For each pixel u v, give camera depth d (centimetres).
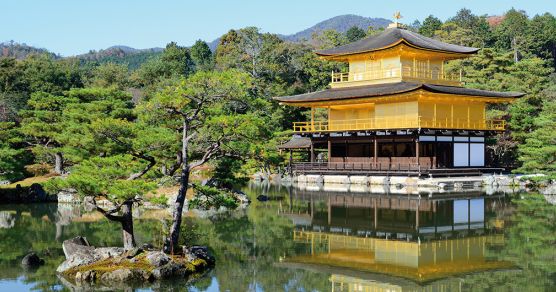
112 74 12612
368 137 7369
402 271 2858
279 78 10750
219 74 2642
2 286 2586
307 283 2661
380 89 7319
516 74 9156
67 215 4678
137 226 4025
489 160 8350
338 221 4297
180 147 2906
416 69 7756
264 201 5494
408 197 5650
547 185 6291
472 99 7431
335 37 12256
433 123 7019
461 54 7856
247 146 2775
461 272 2833
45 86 8994
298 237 3694
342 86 8138
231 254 3209
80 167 2747
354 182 7194
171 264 2728
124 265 2709
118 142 2805
